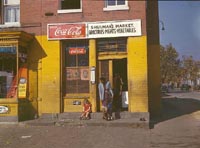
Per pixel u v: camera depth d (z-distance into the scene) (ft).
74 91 61.87
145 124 53.93
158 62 68.85
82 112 60.18
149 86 68.23
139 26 59.11
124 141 44.27
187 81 269.03
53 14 61.98
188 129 52.26
